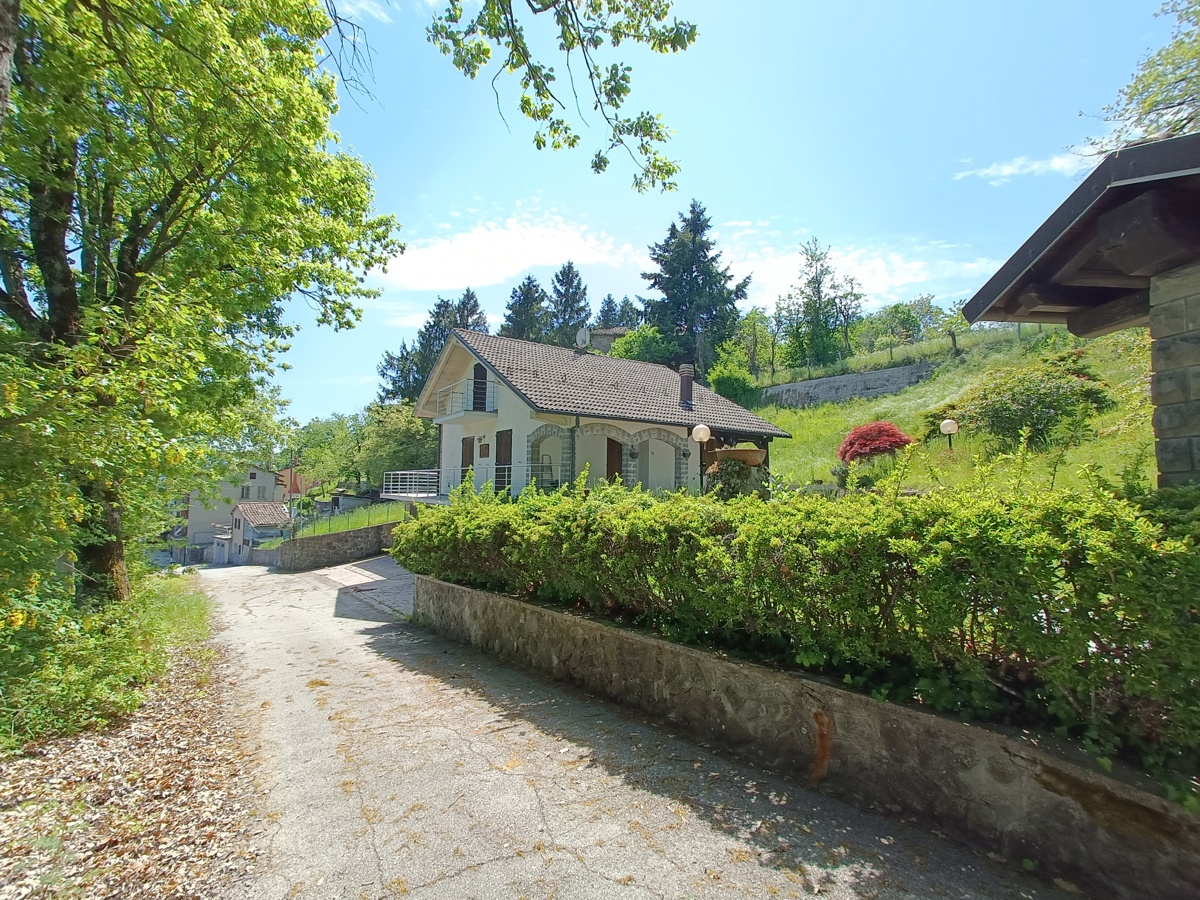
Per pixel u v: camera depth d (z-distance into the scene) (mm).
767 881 2494
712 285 49062
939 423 17281
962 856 2604
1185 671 2211
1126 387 13109
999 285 3861
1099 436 13047
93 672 5488
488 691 5512
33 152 6793
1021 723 2762
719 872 2574
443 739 4359
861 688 3264
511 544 6516
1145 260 3188
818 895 2387
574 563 5398
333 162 10016
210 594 16906
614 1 5348
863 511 3379
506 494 8945
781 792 3270
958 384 25969
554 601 6191
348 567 21031
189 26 6770
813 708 3434
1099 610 2393
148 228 8844
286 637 9766
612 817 3094
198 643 9000
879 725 3125
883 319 52875
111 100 7773
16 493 4672
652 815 3092
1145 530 2295
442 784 3592
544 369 20375
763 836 2832
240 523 39344
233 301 9555
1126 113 9562
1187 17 8797
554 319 65625
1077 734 2619
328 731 4703
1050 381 15492
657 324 48500
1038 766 2549
